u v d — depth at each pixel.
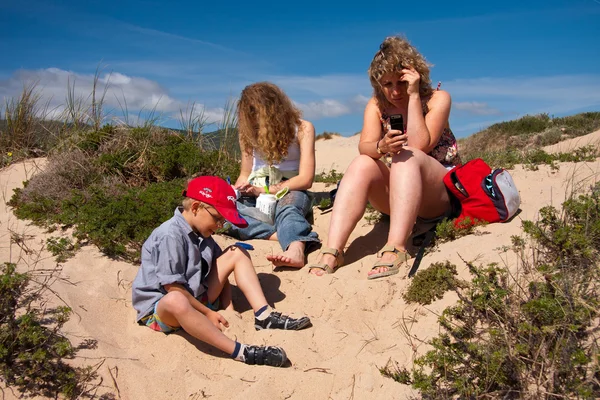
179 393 2.72
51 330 2.99
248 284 3.29
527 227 3.20
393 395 2.57
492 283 2.77
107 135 6.50
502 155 6.24
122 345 3.07
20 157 6.72
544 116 15.57
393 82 4.02
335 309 3.38
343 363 2.86
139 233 4.23
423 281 3.29
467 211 3.96
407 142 3.98
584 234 3.08
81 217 4.45
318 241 4.25
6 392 2.62
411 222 3.71
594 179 4.67
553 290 2.71
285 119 4.59
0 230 4.54
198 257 3.21
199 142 6.83
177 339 3.09
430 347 2.82
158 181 5.95
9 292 3.11
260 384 2.71
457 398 2.42
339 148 18.02
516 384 2.31
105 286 3.65
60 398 2.63
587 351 2.38
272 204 4.51
